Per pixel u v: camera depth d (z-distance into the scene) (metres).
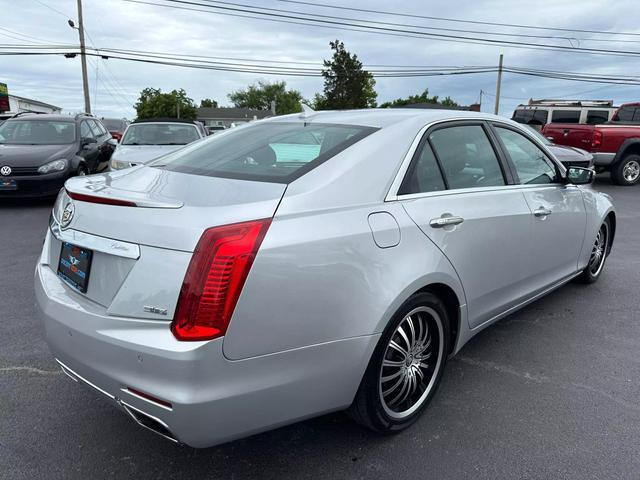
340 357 2.21
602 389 3.13
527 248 3.41
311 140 2.71
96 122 11.47
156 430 2.05
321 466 2.45
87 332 2.06
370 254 2.28
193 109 73.06
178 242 1.93
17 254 5.81
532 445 2.59
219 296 1.88
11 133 9.52
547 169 3.83
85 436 2.65
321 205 2.21
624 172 12.43
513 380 3.23
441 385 3.17
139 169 2.89
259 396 2.02
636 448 2.58
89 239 2.15
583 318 4.21
